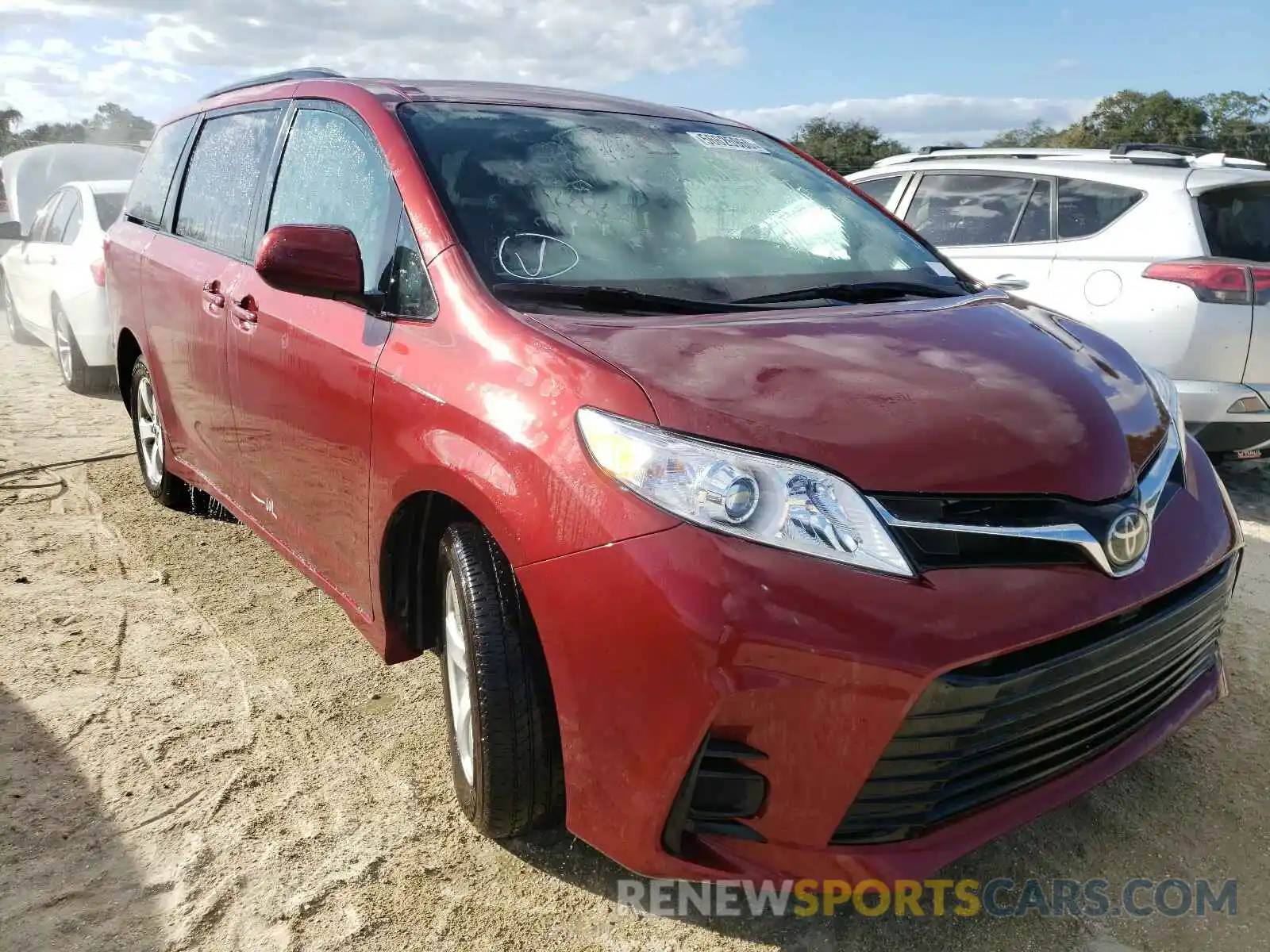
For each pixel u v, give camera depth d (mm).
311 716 2904
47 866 2270
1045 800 2045
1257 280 4691
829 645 1745
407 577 2582
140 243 4207
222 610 3586
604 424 1935
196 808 2479
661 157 3049
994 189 5957
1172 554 2141
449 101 2979
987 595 1823
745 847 1875
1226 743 2859
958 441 1948
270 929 2104
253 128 3564
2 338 9461
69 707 2914
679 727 1800
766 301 2574
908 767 1830
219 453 3592
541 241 2553
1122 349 2756
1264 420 4762
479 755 2178
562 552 1923
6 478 5031
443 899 2203
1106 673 2008
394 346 2463
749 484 1817
